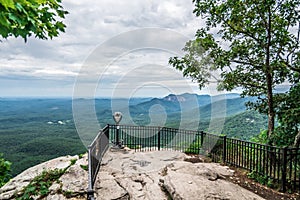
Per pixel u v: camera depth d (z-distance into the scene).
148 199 4.67
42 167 6.37
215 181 5.33
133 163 6.91
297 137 5.86
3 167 6.75
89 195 4.00
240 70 7.44
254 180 5.80
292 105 6.67
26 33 2.40
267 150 5.67
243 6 6.41
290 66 6.29
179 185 4.84
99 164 6.46
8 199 4.85
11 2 1.81
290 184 5.25
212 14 6.82
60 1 3.72
